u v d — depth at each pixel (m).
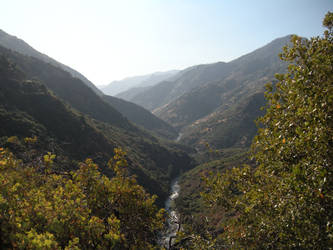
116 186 8.12
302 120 6.22
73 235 5.70
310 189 5.13
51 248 4.41
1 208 4.90
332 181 5.00
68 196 6.49
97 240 6.05
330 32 6.72
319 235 5.23
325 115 5.28
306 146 5.50
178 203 44.41
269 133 7.29
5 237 4.25
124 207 7.95
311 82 6.38
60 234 5.55
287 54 7.35
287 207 6.17
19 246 4.24
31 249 4.26
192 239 8.18
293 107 6.41
